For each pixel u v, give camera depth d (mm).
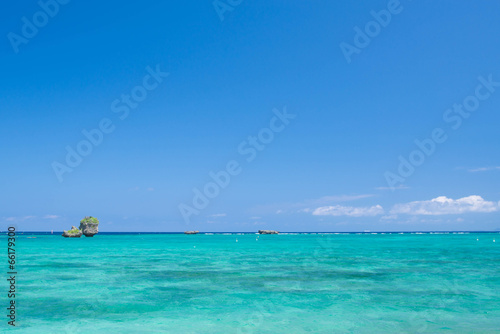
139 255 55375
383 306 19719
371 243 98562
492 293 23156
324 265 39312
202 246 85062
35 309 19188
